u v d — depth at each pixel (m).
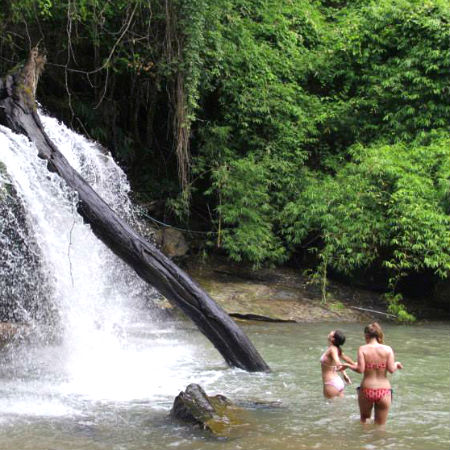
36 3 13.80
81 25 15.32
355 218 15.55
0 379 8.45
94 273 12.17
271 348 11.00
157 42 15.33
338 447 5.79
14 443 5.86
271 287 16.14
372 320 14.89
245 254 16.84
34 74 9.84
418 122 17.42
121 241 9.05
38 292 11.09
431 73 17.75
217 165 16.98
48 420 6.61
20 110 9.31
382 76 18.39
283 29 18.89
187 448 5.74
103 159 14.38
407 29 18.30
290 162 17.67
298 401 7.44
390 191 15.69
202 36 15.20
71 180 9.09
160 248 16.00
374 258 15.56
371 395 6.48
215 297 14.91
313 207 15.96
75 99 16.78
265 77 17.59
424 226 14.73
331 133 18.89
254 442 5.91
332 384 7.61
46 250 10.37
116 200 14.87
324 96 19.83
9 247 10.83
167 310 14.43
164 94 17.77
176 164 18.08
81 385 8.20
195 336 12.20
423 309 16.11
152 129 17.97
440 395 7.82
